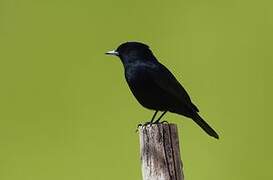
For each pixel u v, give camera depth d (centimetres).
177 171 948
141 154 959
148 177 952
